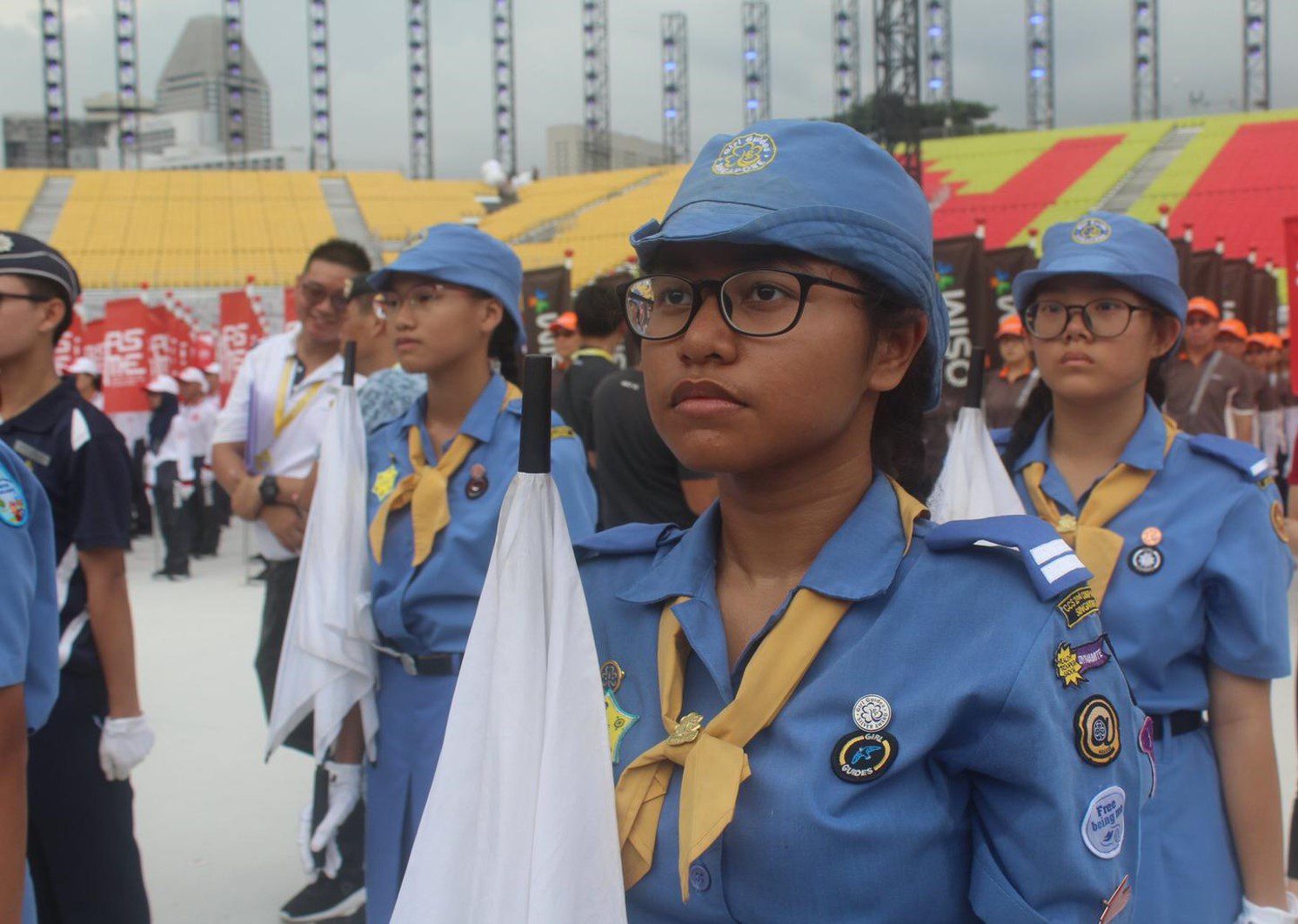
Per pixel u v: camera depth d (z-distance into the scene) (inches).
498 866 45.1
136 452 535.5
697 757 45.2
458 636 107.1
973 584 45.8
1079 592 46.1
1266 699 87.4
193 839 175.9
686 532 54.2
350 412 114.7
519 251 1274.6
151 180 1496.1
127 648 112.7
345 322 163.3
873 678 44.7
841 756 43.8
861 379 46.7
